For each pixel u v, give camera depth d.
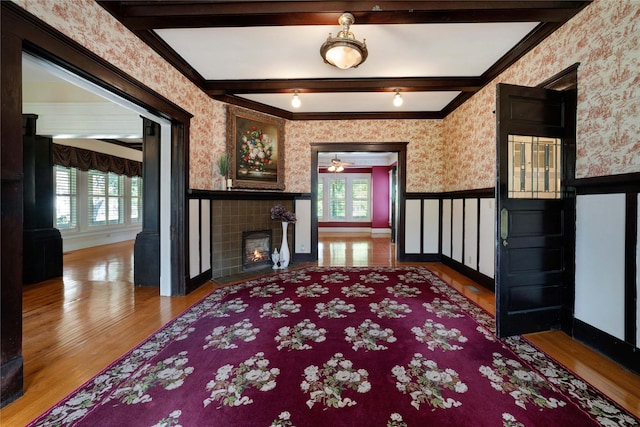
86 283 3.99
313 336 2.36
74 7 1.95
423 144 5.20
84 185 6.86
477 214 3.91
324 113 5.17
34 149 4.11
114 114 4.11
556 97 2.44
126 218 8.20
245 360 2.01
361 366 1.93
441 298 3.27
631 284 1.91
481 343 2.25
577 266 2.33
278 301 3.18
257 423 1.44
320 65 3.45
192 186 3.63
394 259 5.55
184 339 2.32
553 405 1.56
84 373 1.87
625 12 1.94
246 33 2.77
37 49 1.70
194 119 3.67
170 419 1.47
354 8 2.32
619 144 2.00
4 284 1.55
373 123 5.21
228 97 4.30
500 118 2.30
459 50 3.07
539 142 2.45
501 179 2.32
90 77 2.11
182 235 3.42
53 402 1.59
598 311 2.14
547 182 2.46
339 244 7.54
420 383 1.75
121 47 2.40
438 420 1.45
